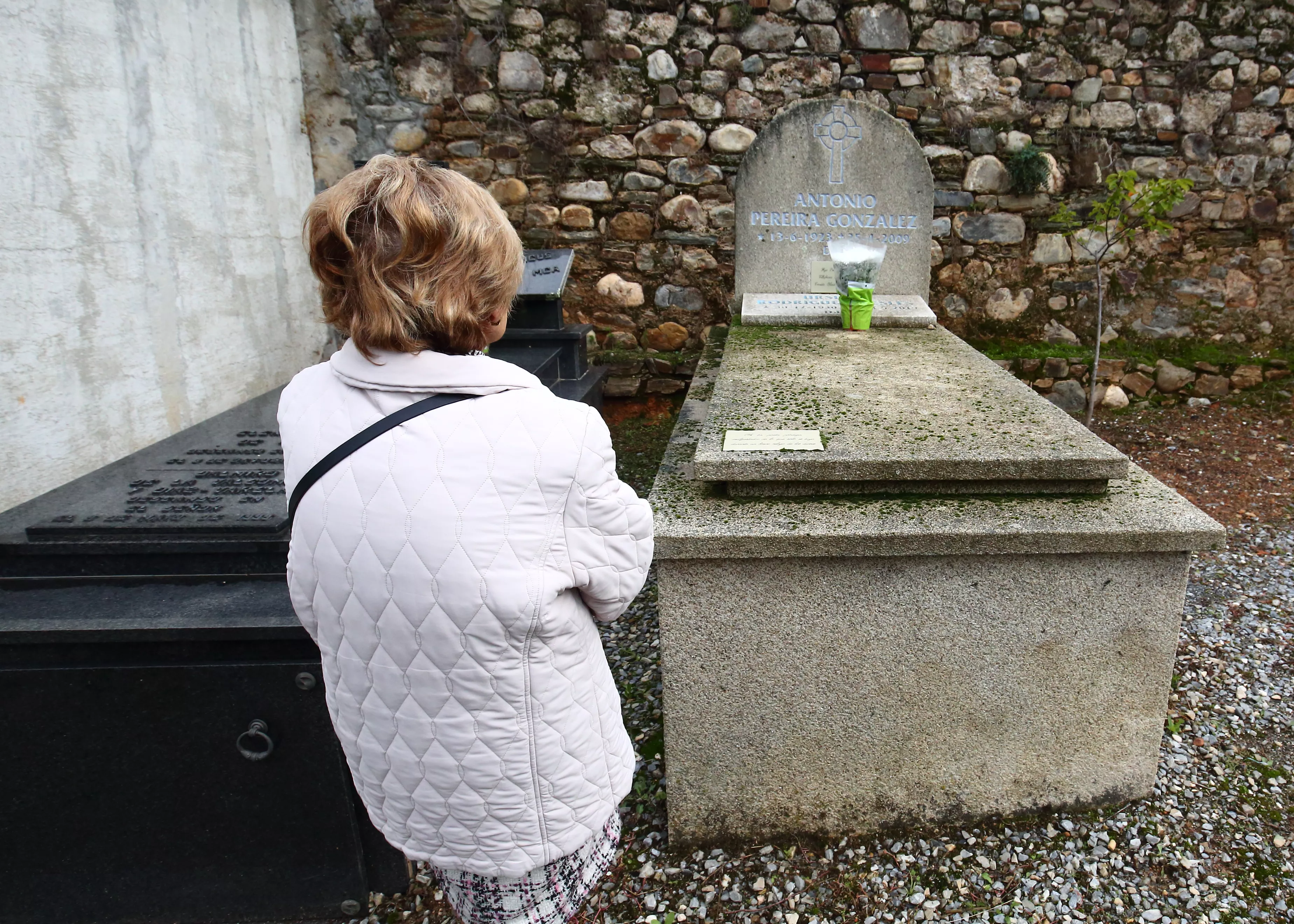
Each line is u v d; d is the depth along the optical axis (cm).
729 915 181
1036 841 194
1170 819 197
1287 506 371
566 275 412
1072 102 459
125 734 172
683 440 243
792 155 387
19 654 165
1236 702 241
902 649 183
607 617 116
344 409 102
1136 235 477
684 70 455
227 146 379
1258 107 455
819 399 235
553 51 454
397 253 96
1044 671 184
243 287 390
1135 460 423
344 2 449
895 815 199
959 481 187
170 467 221
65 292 271
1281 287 479
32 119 256
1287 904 177
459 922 183
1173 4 443
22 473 251
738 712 189
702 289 490
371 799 115
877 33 448
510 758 106
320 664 167
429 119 466
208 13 365
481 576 95
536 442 99
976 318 494
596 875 126
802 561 176
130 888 185
